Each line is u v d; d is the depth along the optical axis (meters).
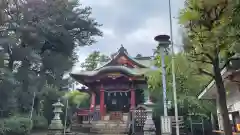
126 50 31.47
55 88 25.55
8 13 22.20
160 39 13.27
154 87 19.52
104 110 28.05
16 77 20.69
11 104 19.23
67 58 28.48
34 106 24.39
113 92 29.80
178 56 10.10
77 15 30.62
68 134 18.45
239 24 5.50
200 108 18.02
